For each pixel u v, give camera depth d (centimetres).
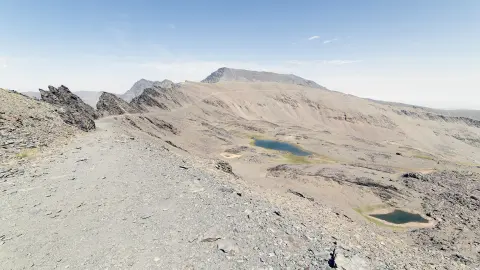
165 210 2023
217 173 3772
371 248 2475
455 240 5294
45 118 4156
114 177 2573
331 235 2142
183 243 1641
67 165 2800
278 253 1603
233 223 1898
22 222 1764
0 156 2691
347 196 7519
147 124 10231
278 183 7675
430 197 7900
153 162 3175
